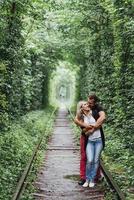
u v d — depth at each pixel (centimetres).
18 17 1709
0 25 1520
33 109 3934
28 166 1246
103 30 2328
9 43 1719
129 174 1202
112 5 1708
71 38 3284
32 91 3403
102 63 2384
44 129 2634
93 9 2400
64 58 4178
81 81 4666
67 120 3978
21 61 1962
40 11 1966
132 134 1522
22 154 1509
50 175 1303
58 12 2572
